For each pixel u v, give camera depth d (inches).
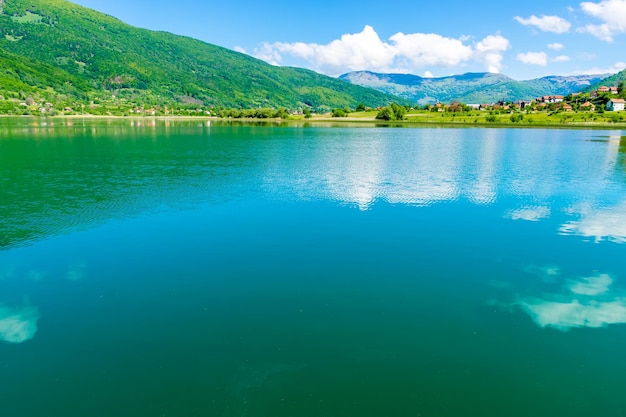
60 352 597.9
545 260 944.3
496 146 3289.9
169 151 2721.5
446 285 814.5
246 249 979.3
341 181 1748.3
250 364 569.9
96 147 2913.4
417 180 1795.0
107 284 801.6
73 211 1259.8
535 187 1675.7
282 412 483.8
